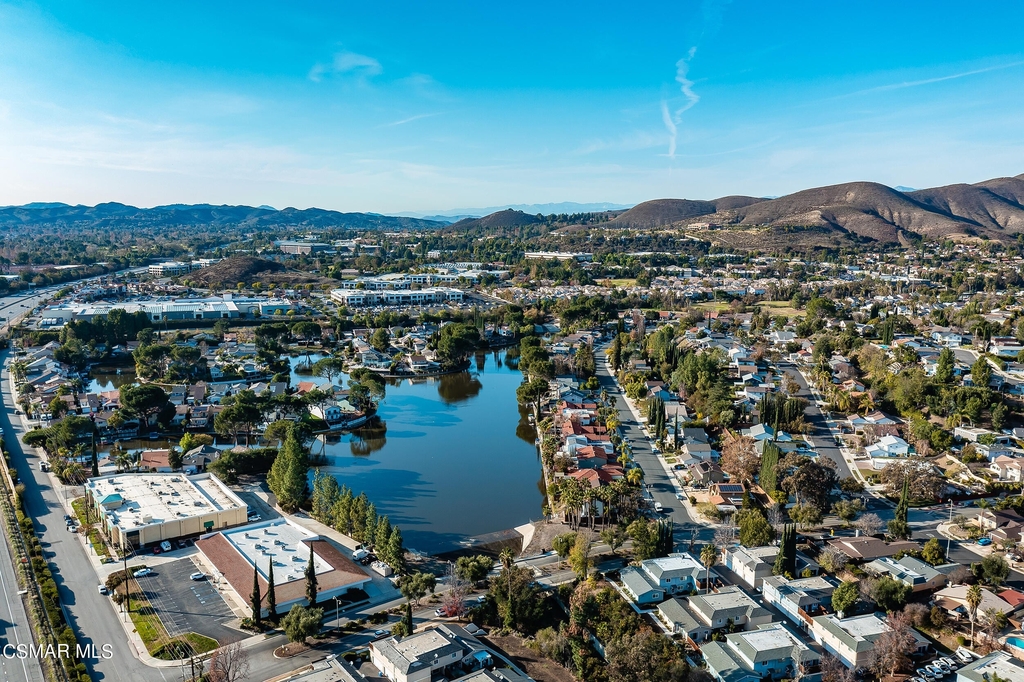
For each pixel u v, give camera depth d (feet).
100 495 501.56
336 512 486.79
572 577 427.33
